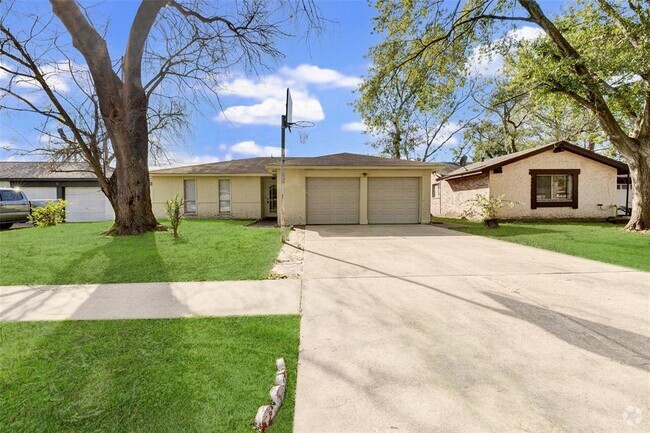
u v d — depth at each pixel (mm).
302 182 13867
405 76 11562
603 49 10125
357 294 4312
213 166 18172
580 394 2164
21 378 2363
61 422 1934
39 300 4137
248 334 3090
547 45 10172
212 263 6168
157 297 4242
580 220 15414
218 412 2004
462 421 1924
